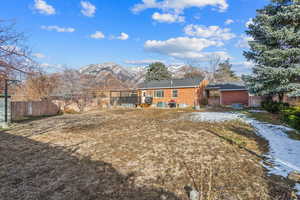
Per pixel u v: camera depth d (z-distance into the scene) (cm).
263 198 302
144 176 391
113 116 1364
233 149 546
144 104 2152
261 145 592
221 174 389
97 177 390
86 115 1478
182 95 2152
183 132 761
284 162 451
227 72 4300
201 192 299
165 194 322
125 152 541
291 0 1041
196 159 472
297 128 791
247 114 1220
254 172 396
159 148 566
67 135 770
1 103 1000
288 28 1073
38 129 904
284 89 1102
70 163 470
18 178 392
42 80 2086
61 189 345
